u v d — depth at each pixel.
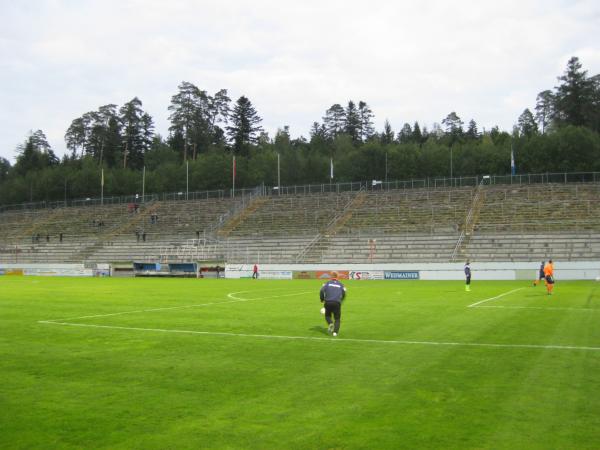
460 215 68.19
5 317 22.47
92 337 16.95
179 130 142.88
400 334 16.89
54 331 18.34
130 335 17.28
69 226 89.44
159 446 7.48
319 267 59.97
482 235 62.41
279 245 69.69
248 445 7.47
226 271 65.25
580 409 8.87
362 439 7.64
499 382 10.63
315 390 10.24
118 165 144.00
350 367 12.20
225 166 105.38
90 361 13.16
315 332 17.55
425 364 12.38
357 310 24.22
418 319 20.70
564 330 17.33
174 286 45.47
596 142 87.38
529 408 8.94
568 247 57.78
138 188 110.25
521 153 90.50
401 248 63.34
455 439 7.59
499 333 16.81
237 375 11.55
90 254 77.81
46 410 9.17
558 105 117.81
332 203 78.12
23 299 31.75
